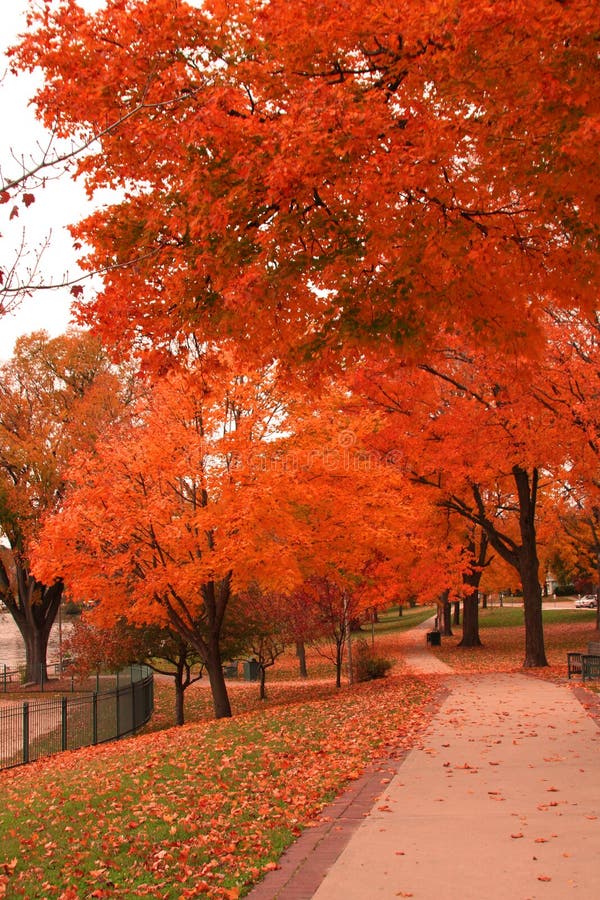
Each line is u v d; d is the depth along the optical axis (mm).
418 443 17266
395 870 4887
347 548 15883
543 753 8531
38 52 6961
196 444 14625
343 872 4898
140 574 16703
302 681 31344
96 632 23359
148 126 6750
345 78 6566
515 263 7148
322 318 7727
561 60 5648
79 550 16141
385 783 7457
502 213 7043
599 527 32969
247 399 14516
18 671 39969
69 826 6973
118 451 15188
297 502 15055
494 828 5719
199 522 13820
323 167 6309
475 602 35281
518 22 5387
